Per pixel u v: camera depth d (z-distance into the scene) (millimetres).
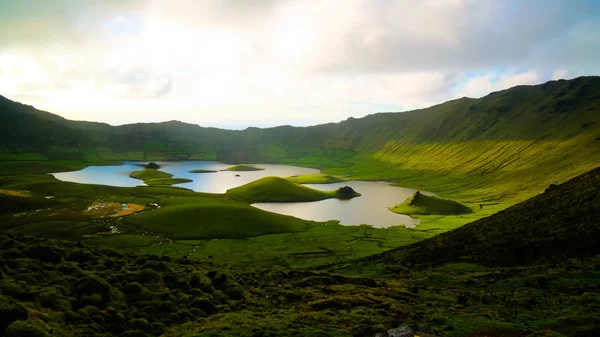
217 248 118375
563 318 32906
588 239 63781
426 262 78875
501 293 46406
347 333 29750
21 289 30484
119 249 111562
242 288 47656
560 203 84188
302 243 126250
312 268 95438
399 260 85438
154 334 31391
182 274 49531
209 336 28328
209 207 162875
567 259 59812
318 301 41344
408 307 39219
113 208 166250
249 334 28844
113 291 37531
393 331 28922
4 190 184000
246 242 127312
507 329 30969
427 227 152625
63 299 32594
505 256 69250
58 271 40188
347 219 173875
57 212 154875
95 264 48188
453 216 176875
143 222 143750
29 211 156000
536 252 66625
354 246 122125
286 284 54062
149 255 60406
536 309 37688
